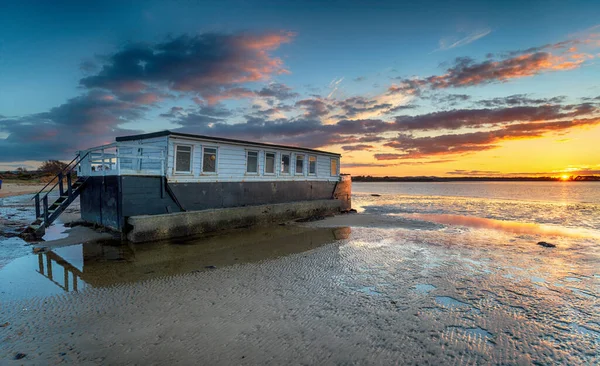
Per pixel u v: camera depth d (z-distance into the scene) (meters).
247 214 16.50
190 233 13.91
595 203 35.66
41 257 10.03
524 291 7.69
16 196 32.50
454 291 7.62
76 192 13.73
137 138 15.77
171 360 4.57
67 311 6.19
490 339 5.36
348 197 25.62
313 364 4.53
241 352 4.80
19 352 4.71
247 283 7.99
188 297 7.00
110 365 4.43
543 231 16.62
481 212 26.00
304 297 7.10
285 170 19.98
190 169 14.70
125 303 6.63
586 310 6.62
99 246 11.48
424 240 13.78
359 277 8.59
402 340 5.25
